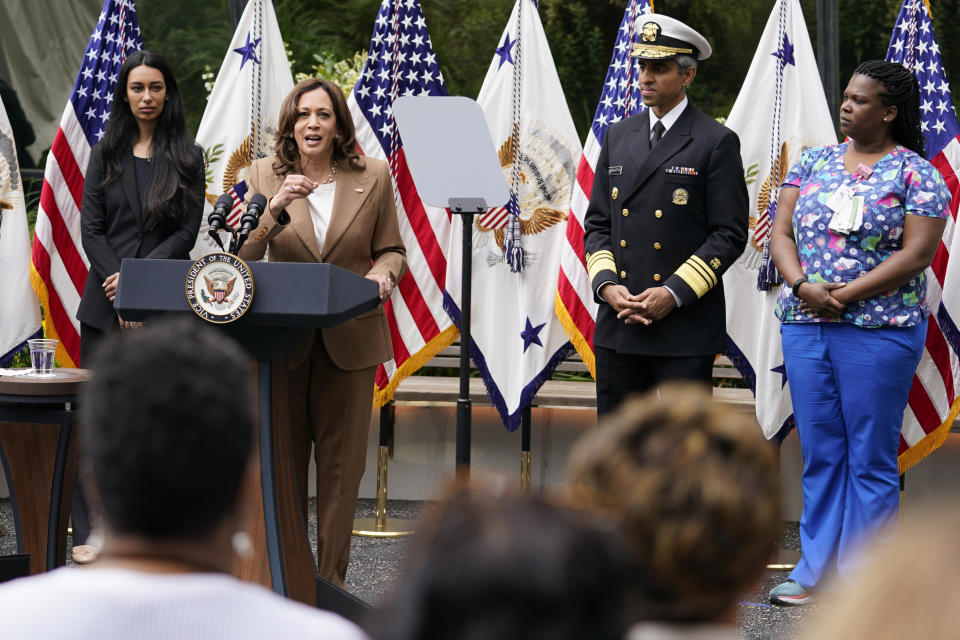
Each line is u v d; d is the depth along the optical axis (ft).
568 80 33.53
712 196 21.70
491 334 26.68
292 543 16.89
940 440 25.25
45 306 26.45
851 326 21.35
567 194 26.66
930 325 25.17
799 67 26.09
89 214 23.91
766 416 25.63
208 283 15.64
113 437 5.83
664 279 21.79
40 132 33.09
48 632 5.32
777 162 25.85
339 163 20.34
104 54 26.91
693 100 33.53
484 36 33.14
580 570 4.31
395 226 20.66
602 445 6.00
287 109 19.98
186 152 23.97
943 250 25.14
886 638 3.82
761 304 26.07
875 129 21.35
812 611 21.49
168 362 6.02
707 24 33.09
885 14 32.40
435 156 17.54
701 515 5.62
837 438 21.95
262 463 16.40
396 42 26.81
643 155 22.09
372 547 25.17
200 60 32.91
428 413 29.35
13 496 19.11
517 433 29.09
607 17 33.19
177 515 5.84
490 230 26.63
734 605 5.91
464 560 4.33
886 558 3.97
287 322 15.70
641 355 21.71
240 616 5.54
